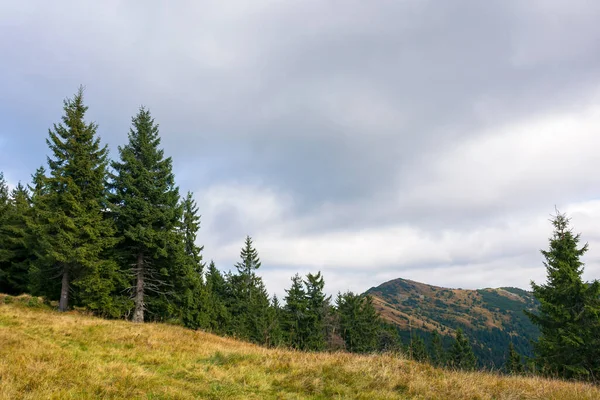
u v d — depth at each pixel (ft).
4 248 100.32
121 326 59.21
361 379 30.07
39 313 62.44
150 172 85.05
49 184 75.77
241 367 34.63
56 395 22.24
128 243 85.56
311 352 48.14
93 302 74.84
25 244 92.89
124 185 84.17
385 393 26.91
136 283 88.94
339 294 213.05
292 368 34.76
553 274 80.38
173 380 29.22
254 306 168.76
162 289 90.89
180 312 92.22
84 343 42.68
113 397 23.32
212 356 41.42
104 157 84.23
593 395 27.86
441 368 37.78
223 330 145.69
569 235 83.82
